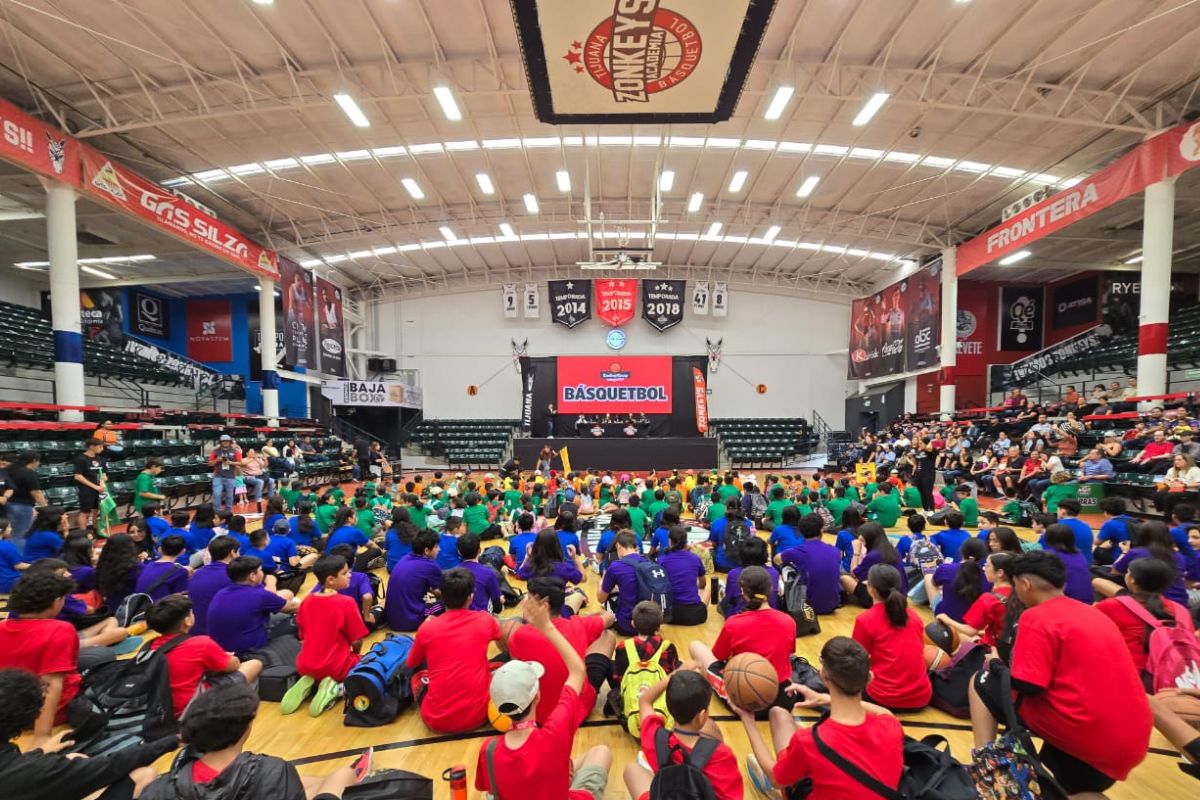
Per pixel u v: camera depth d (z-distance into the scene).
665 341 24.08
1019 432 13.71
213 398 19.98
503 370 24.31
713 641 4.34
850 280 23.47
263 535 5.24
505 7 9.00
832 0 8.88
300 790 1.66
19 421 9.44
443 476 18.77
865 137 12.75
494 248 21.31
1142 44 9.24
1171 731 2.37
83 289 18.89
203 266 18.12
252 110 10.10
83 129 11.05
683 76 5.51
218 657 3.03
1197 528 4.71
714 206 17.33
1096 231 15.41
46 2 8.18
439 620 3.18
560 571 4.31
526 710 1.85
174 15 8.70
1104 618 2.11
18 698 1.78
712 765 1.78
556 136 13.16
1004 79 10.12
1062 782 2.20
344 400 20.66
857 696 1.80
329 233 17.72
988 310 20.73
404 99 11.36
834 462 20.27
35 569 3.06
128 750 1.97
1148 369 10.79
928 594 4.84
